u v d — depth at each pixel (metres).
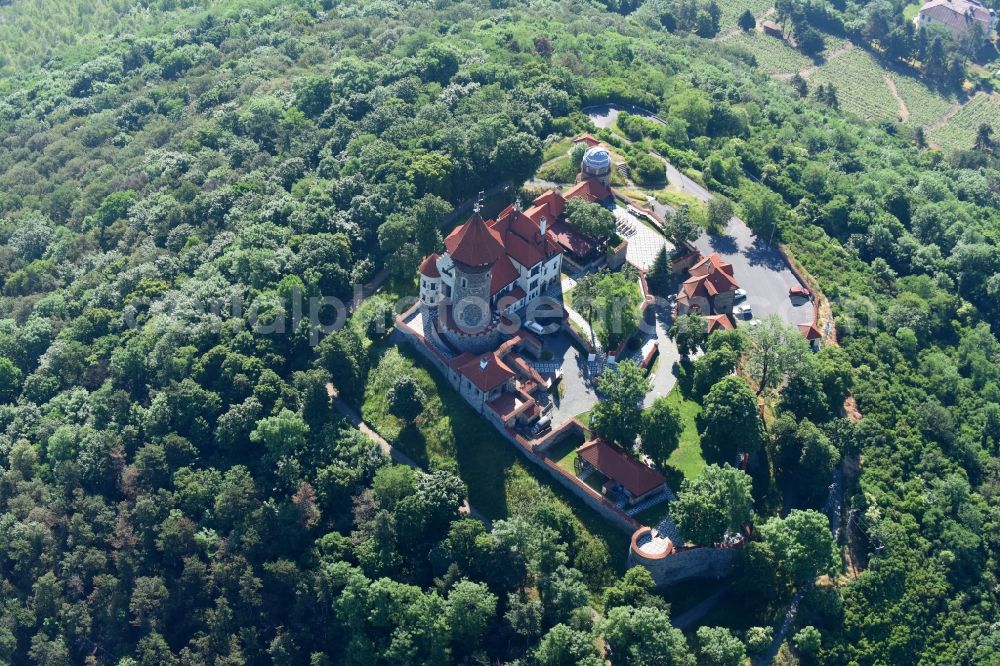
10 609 199.50
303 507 197.38
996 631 188.62
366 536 192.12
